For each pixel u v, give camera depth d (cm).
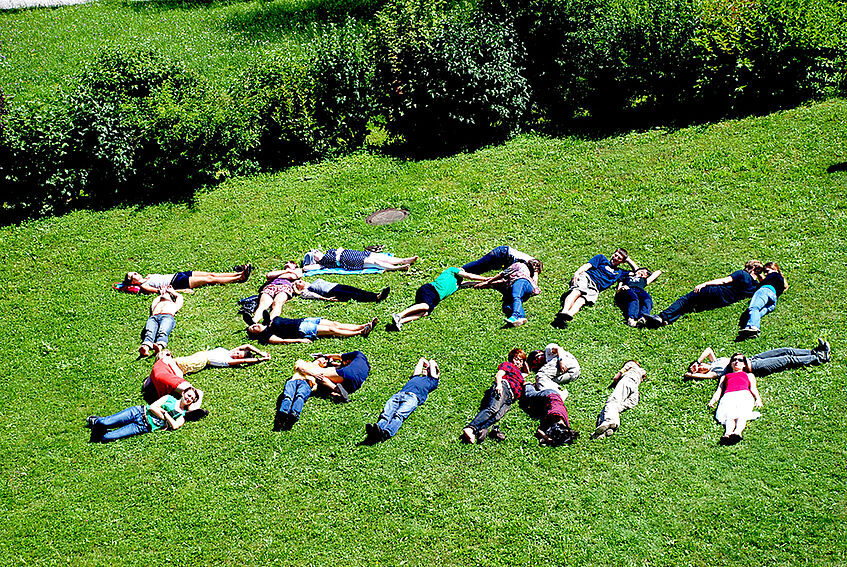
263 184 1795
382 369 1214
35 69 2505
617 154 1755
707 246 1405
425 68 1817
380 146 1927
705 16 1856
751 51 1817
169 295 1401
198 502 1033
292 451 1091
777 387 1098
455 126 1861
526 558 928
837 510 931
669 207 1528
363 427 1116
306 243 1553
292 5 3055
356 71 1872
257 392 1193
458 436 1088
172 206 1731
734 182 1577
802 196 1498
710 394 1105
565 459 1038
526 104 1917
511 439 1076
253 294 1419
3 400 1220
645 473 1005
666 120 1880
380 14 1953
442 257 1466
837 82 1866
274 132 1861
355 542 967
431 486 1023
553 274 1382
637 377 1125
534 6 1894
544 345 1224
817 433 1024
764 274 1274
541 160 1773
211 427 1141
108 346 1318
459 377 1181
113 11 3089
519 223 1545
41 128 1702
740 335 1192
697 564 899
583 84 1927
